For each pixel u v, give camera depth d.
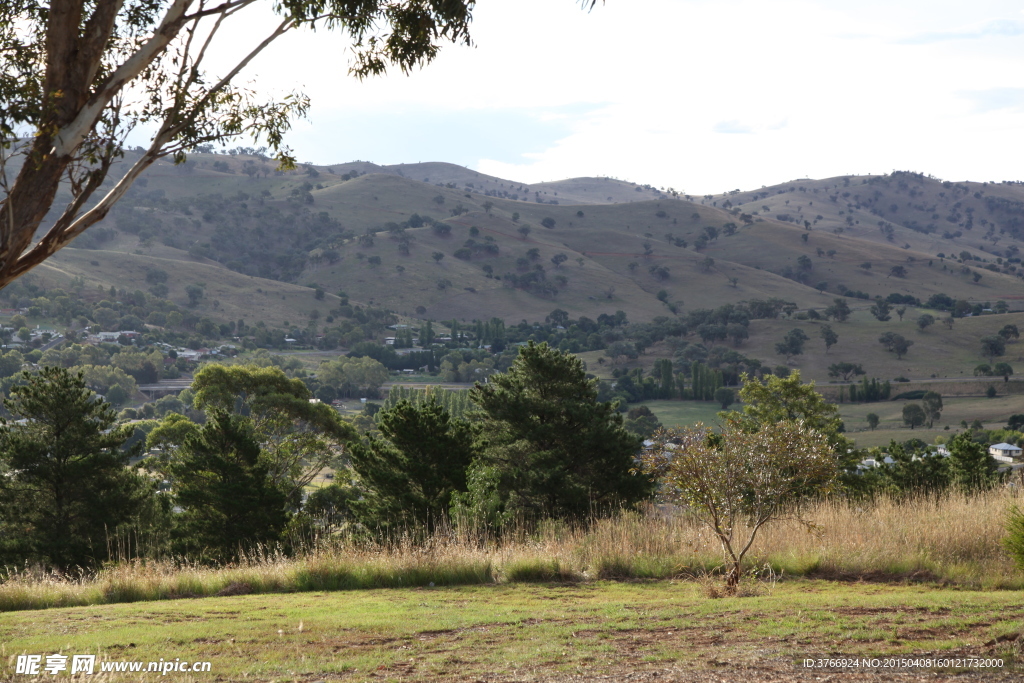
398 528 14.03
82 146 6.41
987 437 104.56
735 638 5.37
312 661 5.25
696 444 9.09
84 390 21.91
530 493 18.72
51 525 21.11
